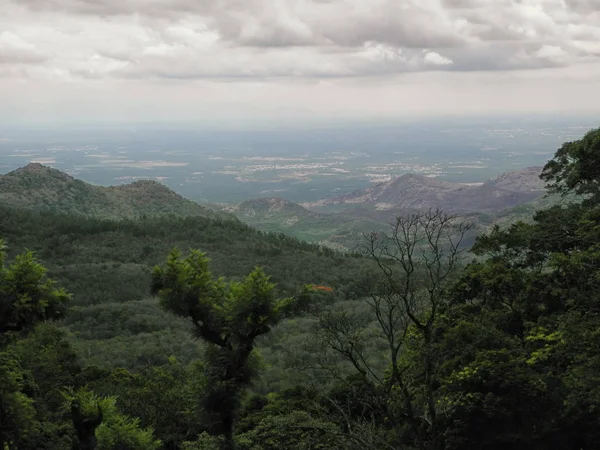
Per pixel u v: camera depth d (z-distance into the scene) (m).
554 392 16.92
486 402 16.31
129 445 18.75
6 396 15.20
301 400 24.58
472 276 24.38
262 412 24.86
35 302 14.98
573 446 16.48
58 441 18.44
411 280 17.95
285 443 19.31
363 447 15.65
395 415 17.06
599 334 16.22
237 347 18.03
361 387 21.11
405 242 17.41
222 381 17.83
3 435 15.09
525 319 22.64
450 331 19.39
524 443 16.36
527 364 18.62
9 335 16.00
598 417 16.17
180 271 17.81
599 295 18.58
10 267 15.29
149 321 61.09
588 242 22.88
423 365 16.95
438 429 16.61
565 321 18.16
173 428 24.88
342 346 17.45
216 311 17.69
